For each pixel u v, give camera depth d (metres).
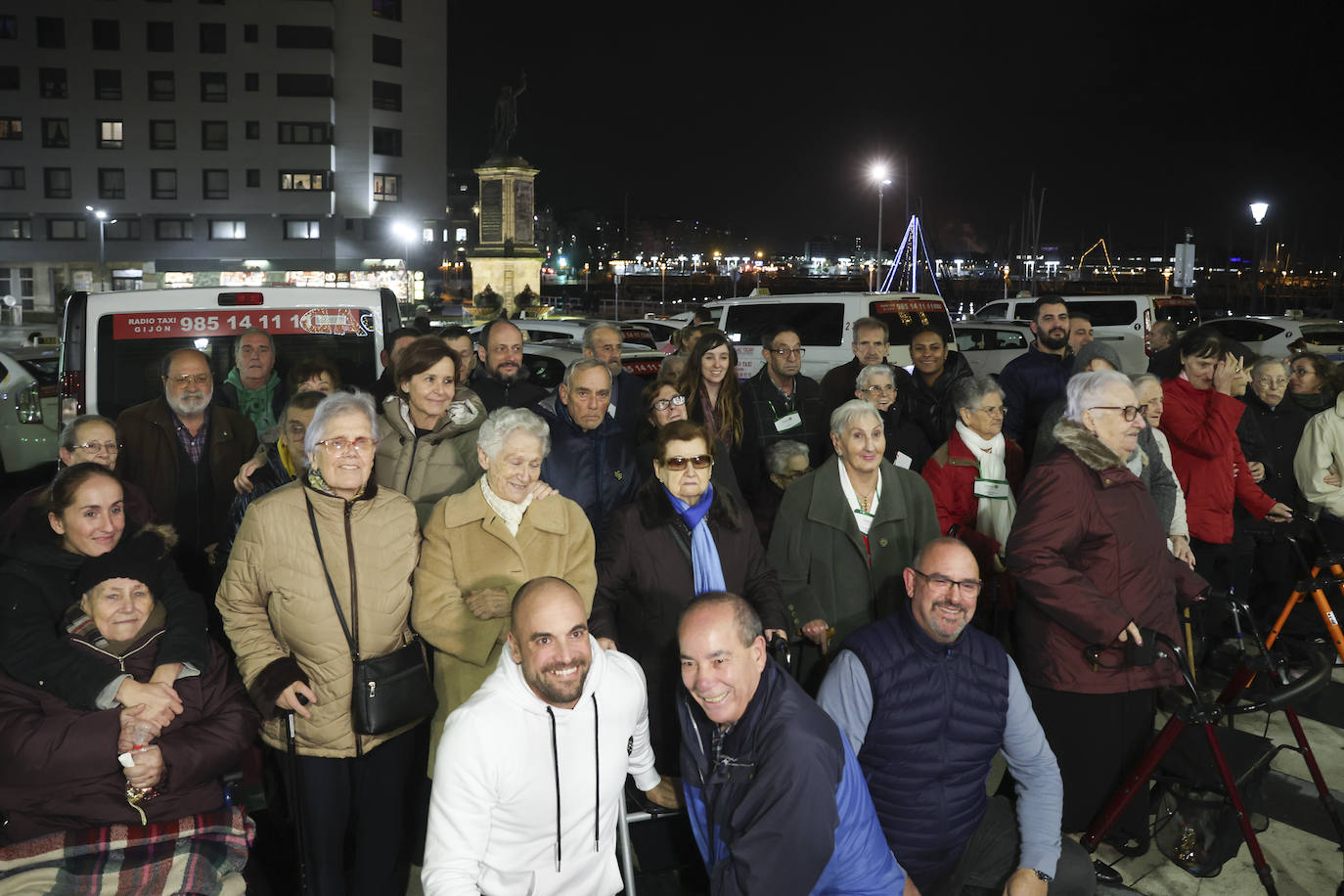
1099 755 3.83
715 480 4.72
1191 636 5.12
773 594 3.92
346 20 53.09
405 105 55.56
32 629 3.19
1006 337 17.02
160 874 3.11
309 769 3.38
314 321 6.19
